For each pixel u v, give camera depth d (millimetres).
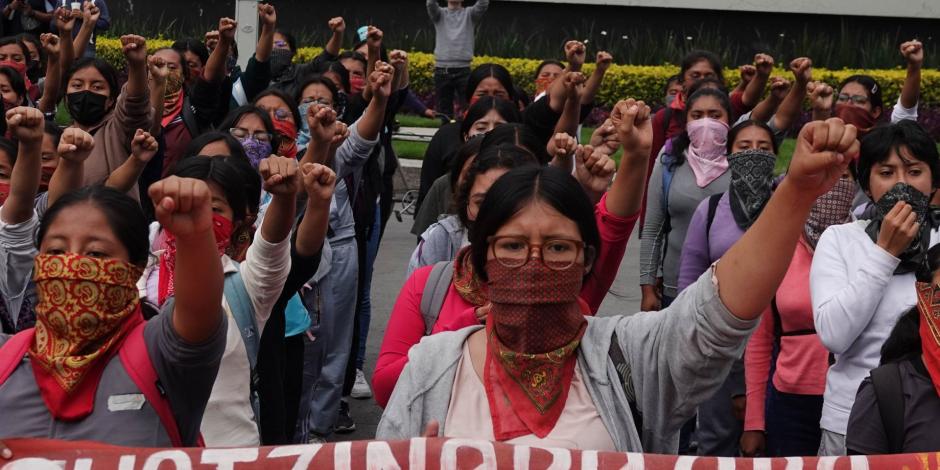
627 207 3193
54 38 7727
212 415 3541
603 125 4332
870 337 3984
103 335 2912
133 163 4734
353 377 6863
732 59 21719
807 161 2359
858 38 21625
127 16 20953
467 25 17453
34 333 2984
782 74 20250
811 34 21734
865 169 4379
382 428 2861
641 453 2674
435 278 3680
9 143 4863
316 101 7102
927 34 21656
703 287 2586
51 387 2859
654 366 2744
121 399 2859
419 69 19641
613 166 3471
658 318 2764
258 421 3922
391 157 8141
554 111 6148
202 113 7098
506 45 21000
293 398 5098
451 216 4461
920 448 3238
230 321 3607
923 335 3262
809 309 4523
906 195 4203
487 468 2670
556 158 4297
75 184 4238
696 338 2592
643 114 3127
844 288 4031
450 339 2924
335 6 21234
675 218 6211
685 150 6270
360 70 9023
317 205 3758
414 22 21359
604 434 2750
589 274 3273
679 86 9039
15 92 7617
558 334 2793
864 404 3332
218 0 21188
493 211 2770
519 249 2760
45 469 2693
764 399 4719
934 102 19672
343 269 6188
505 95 7590
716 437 5113
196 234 2617
